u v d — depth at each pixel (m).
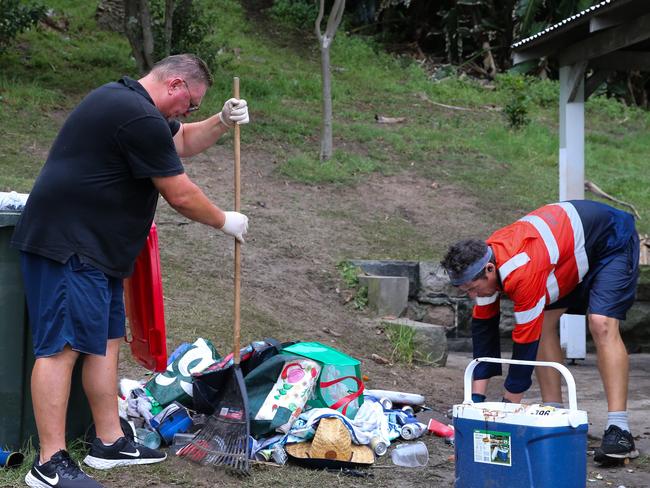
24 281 3.67
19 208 3.98
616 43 7.18
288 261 8.62
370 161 12.16
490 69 20.22
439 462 4.29
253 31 19.78
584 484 3.47
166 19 13.32
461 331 8.90
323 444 4.04
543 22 18.98
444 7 21.28
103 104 3.64
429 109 16.55
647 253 9.68
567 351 8.30
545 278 4.16
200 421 4.46
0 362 3.98
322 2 12.16
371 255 9.18
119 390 4.98
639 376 7.55
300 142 12.66
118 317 3.91
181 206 3.79
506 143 14.23
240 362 4.54
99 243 3.64
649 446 4.77
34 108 11.86
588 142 15.67
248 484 3.78
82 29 16.72
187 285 7.44
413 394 5.75
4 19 13.44
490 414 3.45
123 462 3.92
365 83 17.70
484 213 10.90
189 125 4.49
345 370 4.52
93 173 3.61
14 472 3.76
